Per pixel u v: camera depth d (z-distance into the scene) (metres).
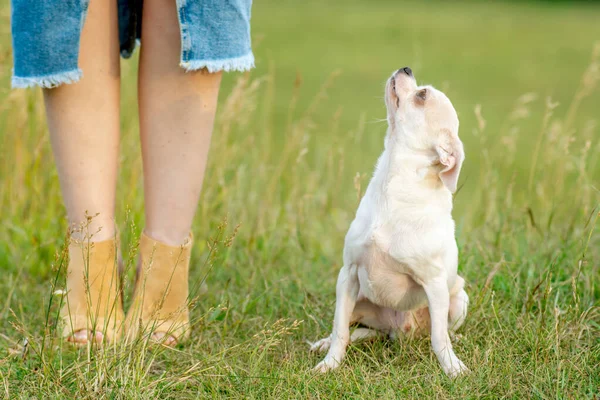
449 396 3.78
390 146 4.46
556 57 18.50
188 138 4.36
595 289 5.01
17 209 6.18
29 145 6.32
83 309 4.34
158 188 4.41
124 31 4.66
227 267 5.80
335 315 4.33
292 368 4.05
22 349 4.14
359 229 4.37
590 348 4.26
